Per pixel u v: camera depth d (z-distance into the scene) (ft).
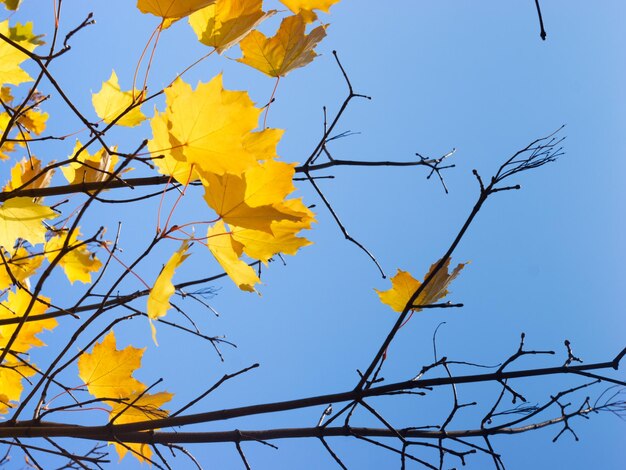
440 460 4.01
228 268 4.06
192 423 4.03
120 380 4.40
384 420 4.02
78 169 4.80
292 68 4.40
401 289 4.57
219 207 3.80
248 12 3.99
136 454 4.10
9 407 4.92
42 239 4.60
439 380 3.98
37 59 3.65
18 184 4.96
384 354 4.02
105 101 4.65
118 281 3.82
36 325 5.01
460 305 3.91
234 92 3.65
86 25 3.70
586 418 4.17
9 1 4.46
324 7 4.27
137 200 4.00
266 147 4.14
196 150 3.70
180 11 3.77
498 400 4.05
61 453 4.02
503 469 4.01
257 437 4.07
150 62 3.87
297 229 4.05
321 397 4.01
